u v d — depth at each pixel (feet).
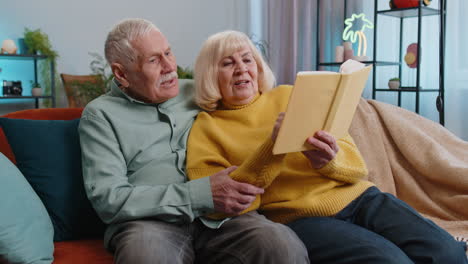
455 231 4.57
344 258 3.54
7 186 3.60
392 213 3.98
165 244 3.39
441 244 3.57
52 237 3.83
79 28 14.33
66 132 4.47
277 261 3.24
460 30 10.89
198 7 16.47
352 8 13.26
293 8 14.93
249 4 16.58
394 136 5.32
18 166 4.31
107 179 3.80
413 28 11.84
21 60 13.82
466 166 4.86
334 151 3.66
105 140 4.00
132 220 3.71
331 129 3.53
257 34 16.61
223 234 3.70
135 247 3.25
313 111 3.26
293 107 3.06
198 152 4.19
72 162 4.35
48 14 13.80
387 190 5.17
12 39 13.37
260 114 4.44
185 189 3.67
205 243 3.83
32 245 3.49
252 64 4.41
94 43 14.64
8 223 3.40
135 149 4.11
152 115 4.33
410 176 5.20
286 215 4.11
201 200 3.64
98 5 14.60
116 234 3.74
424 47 11.62
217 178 3.70
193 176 4.09
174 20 16.02
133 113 4.26
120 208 3.64
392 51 12.38
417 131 5.26
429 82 11.63
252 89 4.40
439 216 4.90
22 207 3.61
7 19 13.25
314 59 14.94
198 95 4.48
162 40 4.16
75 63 14.35
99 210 3.75
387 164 5.28
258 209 4.28
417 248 3.65
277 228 3.43
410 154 5.16
